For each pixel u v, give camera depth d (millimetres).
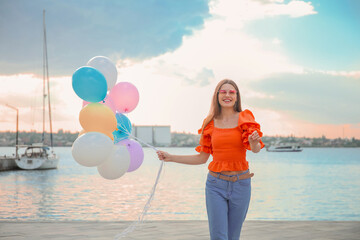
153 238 5047
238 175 3127
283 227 5781
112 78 4352
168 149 151250
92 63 4328
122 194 20234
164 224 5953
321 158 90375
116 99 4410
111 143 3842
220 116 3252
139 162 4355
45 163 40812
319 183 28172
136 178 33000
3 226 5820
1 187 24750
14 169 40281
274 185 26656
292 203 17219
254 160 78562
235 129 3141
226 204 3141
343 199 18891
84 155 3693
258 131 3018
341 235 5234
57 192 21562
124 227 5730
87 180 30516
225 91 3201
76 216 12805
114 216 12734
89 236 5156
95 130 3873
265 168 49719
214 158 3191
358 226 5848
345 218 13305
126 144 4301
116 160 3961
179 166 57375
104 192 21344
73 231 5469
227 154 3131
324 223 6074
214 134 3191
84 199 18000
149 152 138500
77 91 3881
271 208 15664
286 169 47469
